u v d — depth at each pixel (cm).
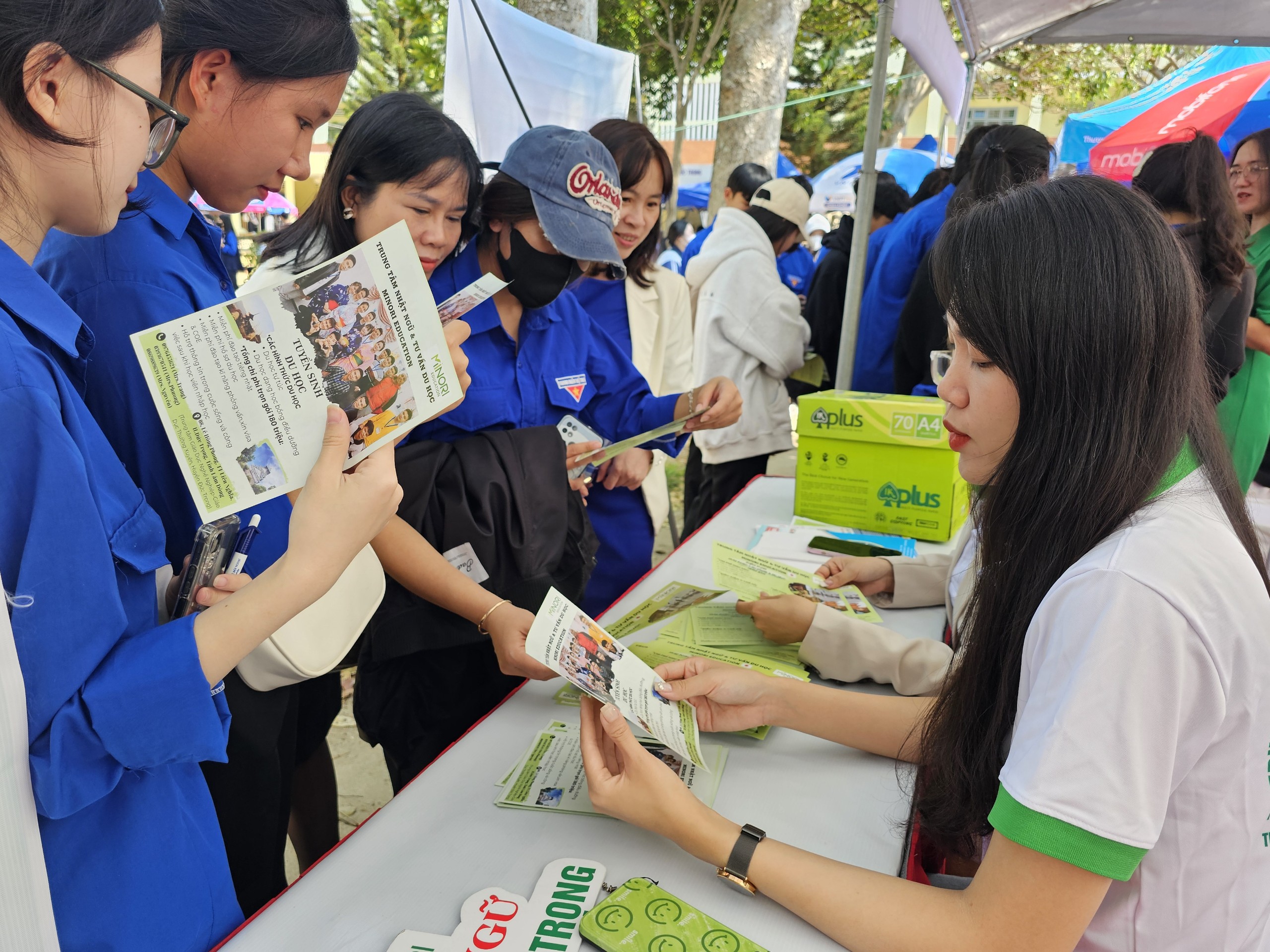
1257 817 76
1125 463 74
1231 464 81
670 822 91
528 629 132
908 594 164
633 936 81
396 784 162
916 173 915
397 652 144
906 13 333
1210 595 70
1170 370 73
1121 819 68
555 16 423
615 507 216
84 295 101
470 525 146
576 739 118
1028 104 1659
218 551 89
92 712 69
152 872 82
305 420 83
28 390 66
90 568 68
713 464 336
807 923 85
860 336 361
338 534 81
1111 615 69
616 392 202
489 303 169
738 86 960
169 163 109
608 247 156
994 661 87
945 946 75
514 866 93
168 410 80
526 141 158
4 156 67
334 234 153
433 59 1218
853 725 114
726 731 118
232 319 80
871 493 202
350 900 88
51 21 63
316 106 108
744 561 160
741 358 320
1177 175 241
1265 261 279
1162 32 446
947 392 84
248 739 125
